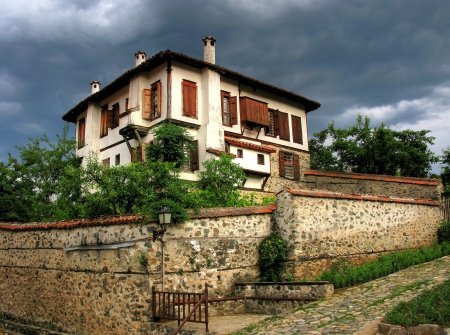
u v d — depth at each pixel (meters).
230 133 22.72
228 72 22.55
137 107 21.53
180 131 19.09
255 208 13.73
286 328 9.29
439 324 7.67
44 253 15.03
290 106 26.73
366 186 22.23
